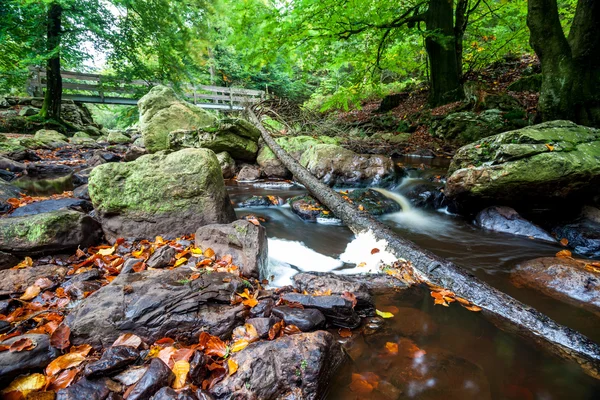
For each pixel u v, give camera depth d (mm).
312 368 1521
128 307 1811
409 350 1889
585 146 3797
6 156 7305
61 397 1293
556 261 2910
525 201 4090
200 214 3328
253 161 8031
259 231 2715
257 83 21609
